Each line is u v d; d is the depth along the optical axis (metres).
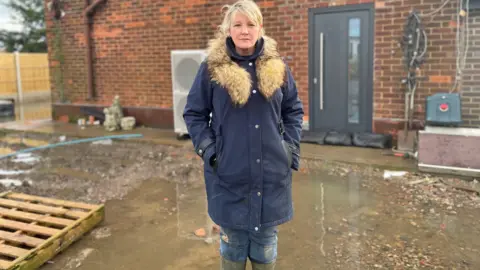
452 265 3.08
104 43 8.95
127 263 3.23
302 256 3.28
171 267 3.16
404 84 6.34
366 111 6.71
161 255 3.34
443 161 5.05
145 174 5.55
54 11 9.35
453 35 5.92
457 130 5.16
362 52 6.60
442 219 3.89
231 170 2.19
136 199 4.64
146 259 3.28
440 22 5.97
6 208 3.99
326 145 6.62
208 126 2.32
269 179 2.21
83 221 3.68
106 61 9.00
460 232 3.61
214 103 2.23
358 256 3.25
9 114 11.53
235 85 2.13
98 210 3.91
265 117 2.20
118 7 8.64
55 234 3.38
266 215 2.23
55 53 9.59
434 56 6.07
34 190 4.95
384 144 6.30
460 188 4.61
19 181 5.32
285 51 7.16
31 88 15.83
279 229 3.78
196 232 3.75
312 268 3.10
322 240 3.54
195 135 2.28
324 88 6.95
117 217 4.13
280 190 2.27
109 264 3.22
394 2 6.23
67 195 4.79
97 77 9.16
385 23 6.34
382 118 6.58
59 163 6.16
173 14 8.07
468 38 5.83
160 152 6.69
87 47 9.04
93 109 9.27
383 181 4.99
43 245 3.19
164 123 8.48
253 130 2.18
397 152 5.99
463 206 4.17
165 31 8.21
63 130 8.52
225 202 2.24
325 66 6.89
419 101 6.26
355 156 5.90
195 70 7.14
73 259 3.30
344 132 6.89
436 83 6.12
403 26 6.22
